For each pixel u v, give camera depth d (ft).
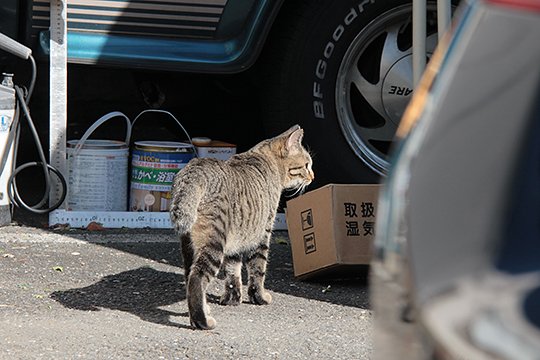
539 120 9.65
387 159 31.01
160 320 22.80
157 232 30.19
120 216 30.40
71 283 25.07
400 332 10.06
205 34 29.09
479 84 9.96
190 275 22.57
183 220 22.30
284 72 30.04
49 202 30.22
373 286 11.05
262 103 30.86
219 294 25.17
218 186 23.20
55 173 29.89
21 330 21.36
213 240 22.84
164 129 38.58
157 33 29.01
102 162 30.40
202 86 32.53
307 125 30.25
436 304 9.32
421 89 11.25
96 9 28.86
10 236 28.71
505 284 9.15
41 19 29.25
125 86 38.27
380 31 30.27
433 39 30.76
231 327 22.65
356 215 25.89
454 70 10.14
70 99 38.01
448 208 9.61
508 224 9.36
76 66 31.94
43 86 34.71
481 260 9.28
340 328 22.91
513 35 10.04
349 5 29.84
